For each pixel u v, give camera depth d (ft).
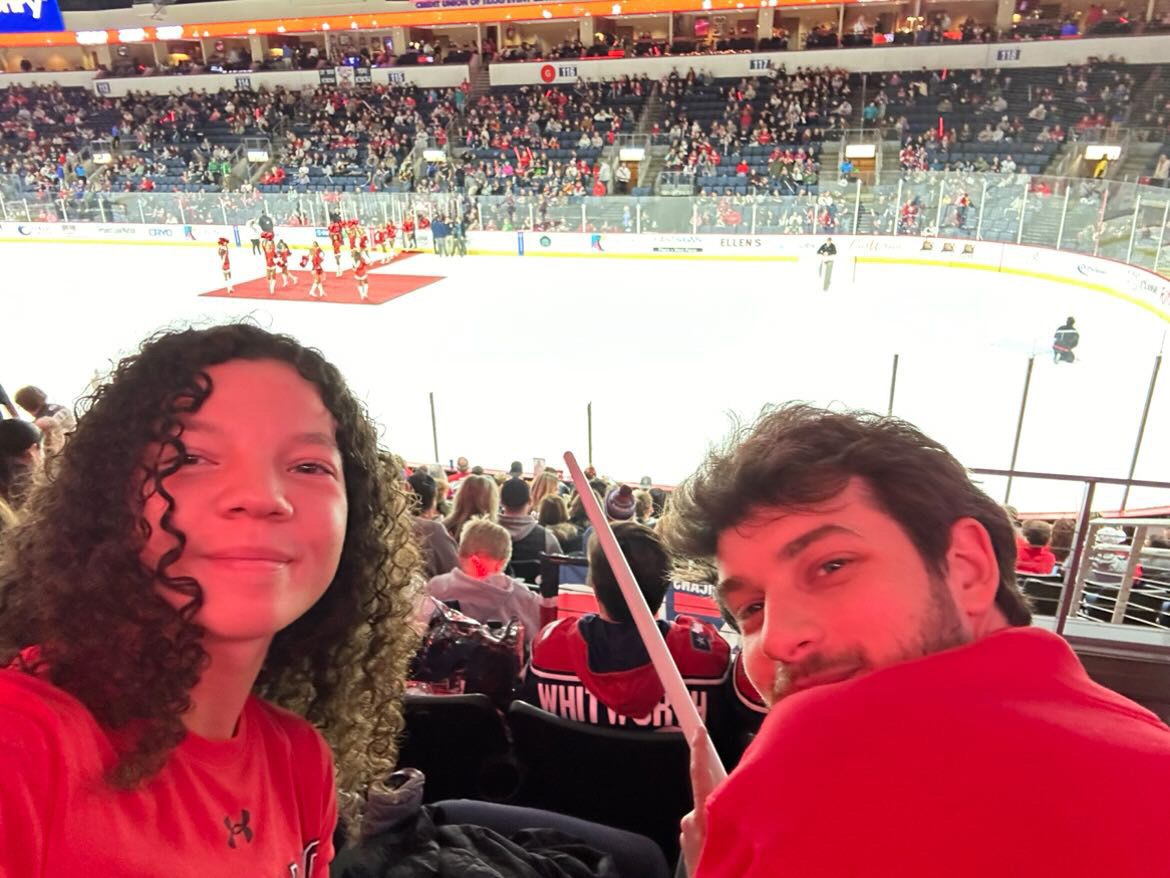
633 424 32.89
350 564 3.45
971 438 30.30
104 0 98.89
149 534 2.49
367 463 3.38
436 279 58.29
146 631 2.41
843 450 2.26
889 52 80.02
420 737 7.34
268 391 2.71
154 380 2.59
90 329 47.01
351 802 4.28
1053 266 52.11
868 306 47.57
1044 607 15.17
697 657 6.77
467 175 76.18
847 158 69.05
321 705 3.69
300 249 69.82
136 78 100.37
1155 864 1.62
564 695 7.02
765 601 2.30
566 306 49.65
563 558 12.33
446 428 33.35
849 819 1.72
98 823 2.20
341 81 95.86
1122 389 33.76
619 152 75.15
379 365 40.29
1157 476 27.48
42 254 69.97
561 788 7.06
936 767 1.72
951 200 55.67
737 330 43.68
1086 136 65.72
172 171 85.35
